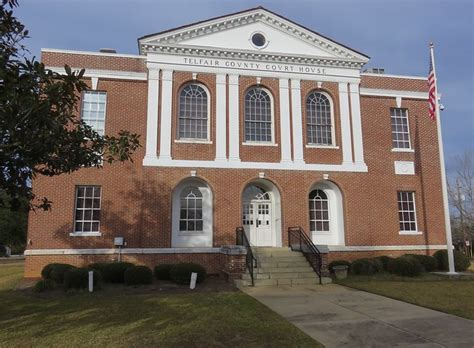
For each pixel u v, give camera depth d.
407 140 24.45
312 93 23.56
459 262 21.91
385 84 24.58
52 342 8.30
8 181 7.05
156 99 21.30
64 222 19.77
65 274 15.63
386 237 22.69
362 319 10.52
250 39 22.80
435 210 23.78
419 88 25.02
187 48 21.86
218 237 20.62
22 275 21.50
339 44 23.59
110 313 11.05
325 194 23.28
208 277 19.47
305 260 18.81
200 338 8.64
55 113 6.61
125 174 20.52
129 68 21.72
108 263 18.19
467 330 9.35
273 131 22.47
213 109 21.88
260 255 19.20
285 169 22.02
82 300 13.16
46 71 6.77
